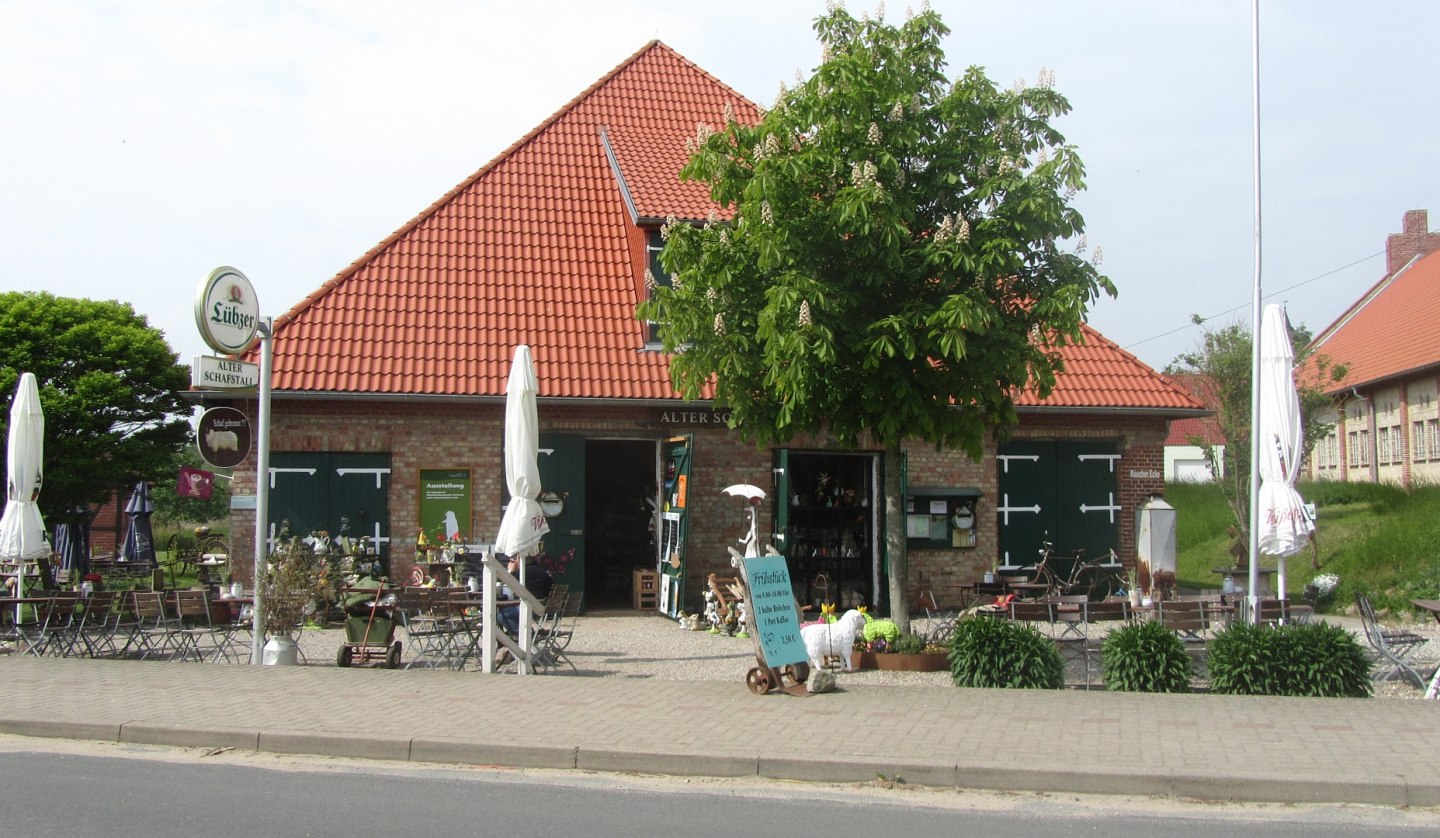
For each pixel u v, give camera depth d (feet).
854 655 43.19
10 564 59.52
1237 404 82.28
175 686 37.81
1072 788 26.37
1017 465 67.41
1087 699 35.40
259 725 31.42
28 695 36.04
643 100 82.07
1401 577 64.85
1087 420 68.13
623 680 39.19
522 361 45.19
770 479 63.82
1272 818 24.26
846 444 45.85
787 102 43.65
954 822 23.70
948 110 42.42
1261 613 44.09
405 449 60.64
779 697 35.78
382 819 23.44
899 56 41.98
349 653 43.47
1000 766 26.78
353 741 29.86
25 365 81.30
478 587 50.90
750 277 43.83
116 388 82.74
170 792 25.61
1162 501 67.00
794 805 25.03
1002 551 66.80
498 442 61.57
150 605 45.75
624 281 69.15
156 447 86.22
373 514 60.18
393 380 60.18
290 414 59.77
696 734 30.32
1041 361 43.01
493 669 41.73
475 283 67.00
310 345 61.31
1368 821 24.00
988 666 38.32
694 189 69.36
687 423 63.10
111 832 22.35
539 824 23.20
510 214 72.08
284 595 44.78
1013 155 41.52
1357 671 36.73
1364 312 153.99
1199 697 35.65
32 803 24.52
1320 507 96.99
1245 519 78.07
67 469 80.79
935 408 43.29
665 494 62.34
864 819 23.86
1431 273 143.95
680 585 57.62
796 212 41.27
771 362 39.99
